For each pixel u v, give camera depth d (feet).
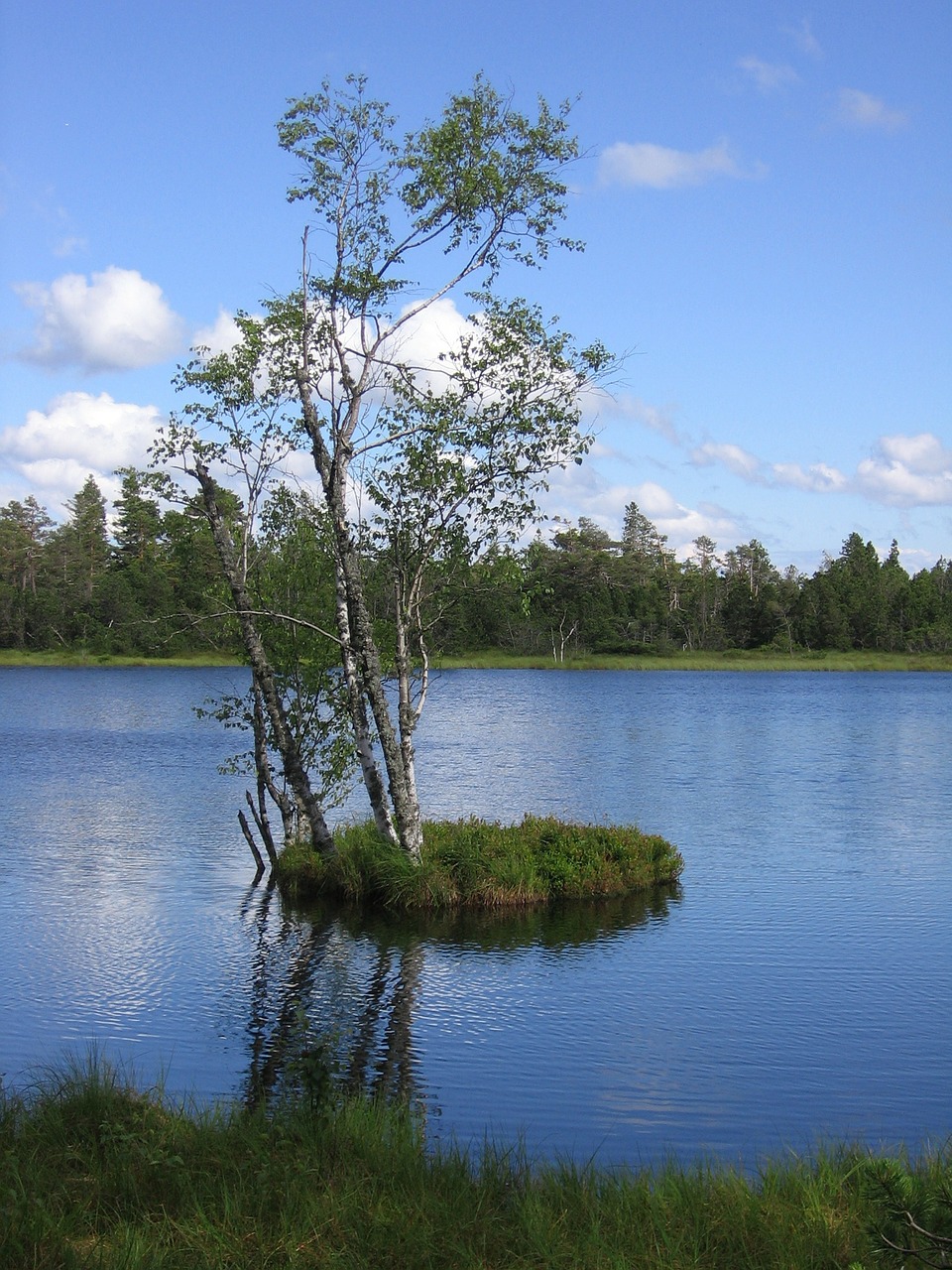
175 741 167.84
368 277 62.59
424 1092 38.93
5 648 415.64
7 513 471.62
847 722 214.07
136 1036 44.68
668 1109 37.40
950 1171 26.45
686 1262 22.25
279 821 99.81
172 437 70.08
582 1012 48.52
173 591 404.16
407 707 70.49
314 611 75.77
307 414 64.80
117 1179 25.76
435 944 60.18
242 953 57.93
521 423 65.26
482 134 63.36
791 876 77.61
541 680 371.76
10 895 70.79
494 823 86.48
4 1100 31.99
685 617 527.40
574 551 481.87
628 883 73.05
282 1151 27.99
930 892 72.79
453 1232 23.49
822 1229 23.39
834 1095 38.91
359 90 63.41
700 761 147.23
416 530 67.97
